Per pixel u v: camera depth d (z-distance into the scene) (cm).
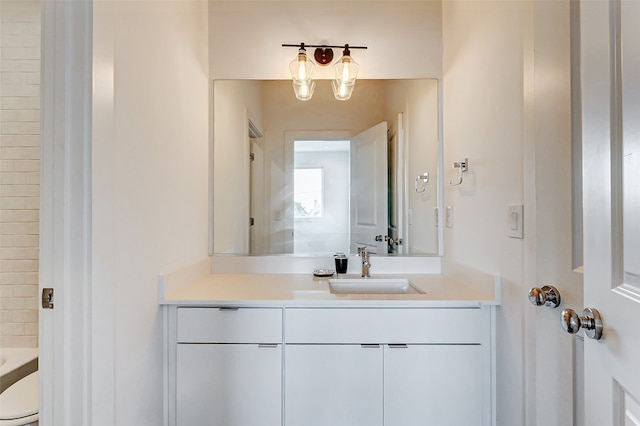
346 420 126
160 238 125
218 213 189
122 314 99
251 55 188
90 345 84
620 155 57
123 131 100
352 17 189
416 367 126
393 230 191
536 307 96
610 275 59
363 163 193
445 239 182
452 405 126
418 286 152
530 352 104
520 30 109
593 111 64
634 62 53
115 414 95
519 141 110
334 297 131
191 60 159
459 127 162
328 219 192
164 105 129
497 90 125
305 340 126
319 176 193
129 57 104
